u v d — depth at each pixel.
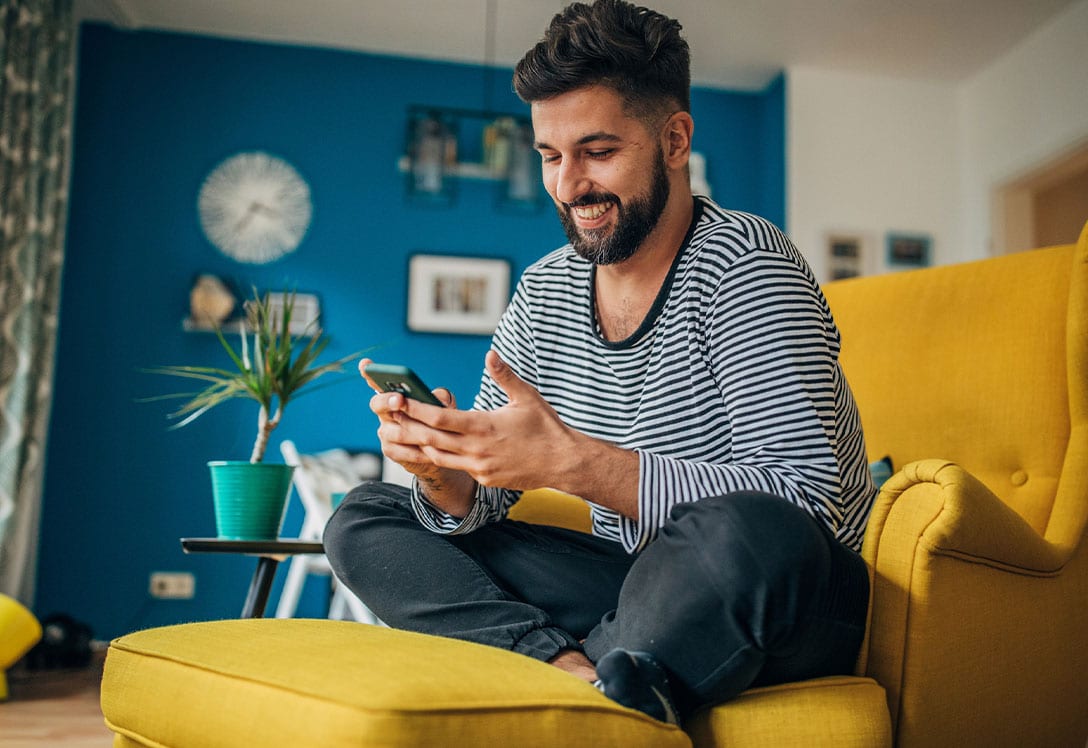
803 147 4.93
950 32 4.57
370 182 4.85
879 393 1.72
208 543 1.70
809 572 0.95
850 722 0.97
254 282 4.70
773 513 0.95
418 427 1.09
